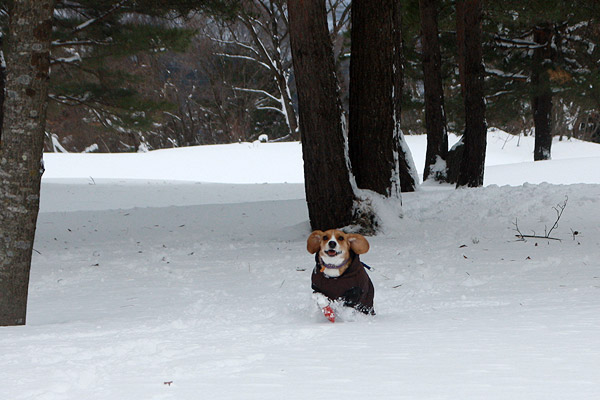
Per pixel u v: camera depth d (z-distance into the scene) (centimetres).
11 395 331
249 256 1237
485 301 684
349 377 342
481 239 1329
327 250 578
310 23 1437
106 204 2736
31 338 535
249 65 6681
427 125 2939
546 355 376
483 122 2442
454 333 472
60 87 2756
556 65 3562
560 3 2822
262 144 5150
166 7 2295
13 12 683
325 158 1496
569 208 1609
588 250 1105
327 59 1465
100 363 407
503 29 3756
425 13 2833
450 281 875
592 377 320
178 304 775
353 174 1581
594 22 3209
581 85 3516
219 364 389
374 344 440
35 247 1473
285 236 1566
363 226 1497
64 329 590
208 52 6197
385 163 1576
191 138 7219
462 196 1884
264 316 652
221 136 7431
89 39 2522
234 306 725
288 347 444
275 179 4356
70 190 3014
